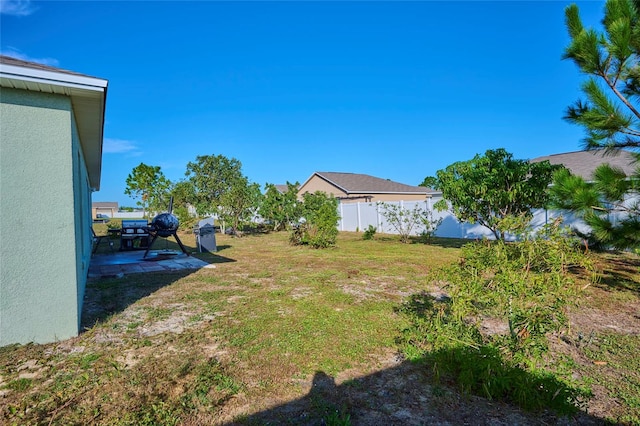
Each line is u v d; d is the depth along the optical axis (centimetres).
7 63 317
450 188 1021
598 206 523
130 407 240
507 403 250
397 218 1545
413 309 475
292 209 1794
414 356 319
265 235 1823
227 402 248
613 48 491
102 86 364
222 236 1781
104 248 1291
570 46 539
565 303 262
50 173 363
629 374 296
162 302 515
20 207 346
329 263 891
